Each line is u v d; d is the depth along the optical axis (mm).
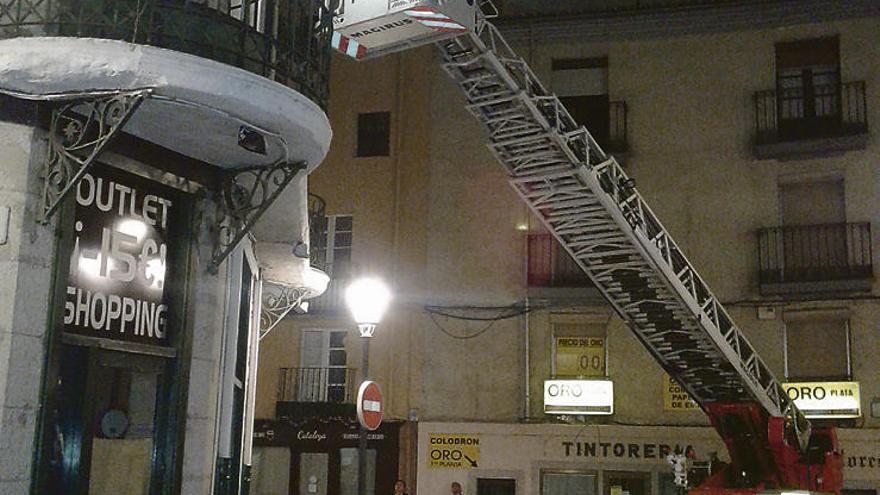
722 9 20078
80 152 5906
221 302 7352
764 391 14711
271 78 6758
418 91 21672
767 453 15000
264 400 21031
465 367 20219
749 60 20062
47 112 5840
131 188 6613
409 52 21812
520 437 19484
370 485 19969
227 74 5875
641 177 20125
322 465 20375
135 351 6461
